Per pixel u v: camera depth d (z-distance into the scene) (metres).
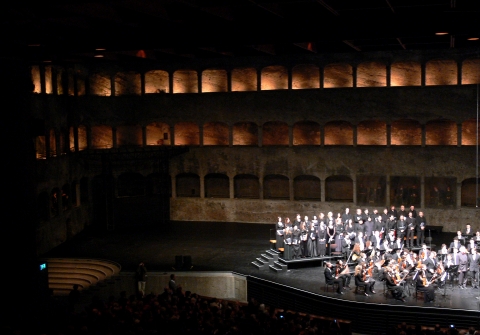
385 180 43.62
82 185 45.59
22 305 22.11
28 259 22.47
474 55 41.12
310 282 30.97
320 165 44.56
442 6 20.08
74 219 42.94
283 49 35.16
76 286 29.17
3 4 16.55
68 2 16.72
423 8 20.80
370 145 43.69
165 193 46.62
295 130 45.88
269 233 42.50
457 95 41.41
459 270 29.53
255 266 34.12
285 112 44.84
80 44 24.80
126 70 46.31
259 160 45.75
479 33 21.33
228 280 33.22
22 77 22.11
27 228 22.42
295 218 45.41
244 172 46.19
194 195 47.94
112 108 46.06
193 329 18.12
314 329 19.36
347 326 23.73
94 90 46.28
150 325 19.03
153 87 47.06
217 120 46.16
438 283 28.95
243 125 46.72
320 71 43.97
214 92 45.97
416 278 28.05
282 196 46.47
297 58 44.28
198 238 41.34
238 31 23.25
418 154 42.47
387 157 43.12
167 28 22.95
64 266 35.62
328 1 19.44
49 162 39.03
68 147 42.69
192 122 46.72
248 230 43.66
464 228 41.84
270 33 22.98
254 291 32.03
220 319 19.30
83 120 44.91
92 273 34.97
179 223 46.50
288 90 44.66
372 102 43.09
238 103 45.62
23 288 22.23
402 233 35.50
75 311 29.53
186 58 37.56
